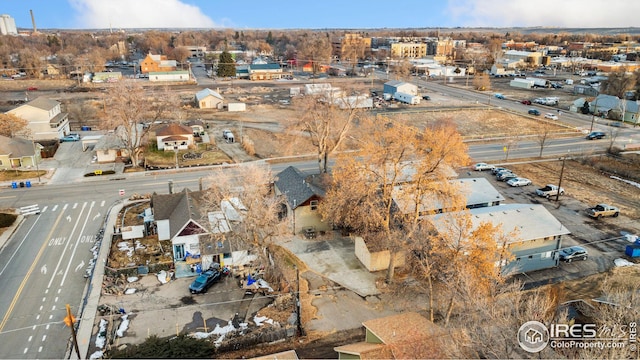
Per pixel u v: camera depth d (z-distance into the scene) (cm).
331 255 4512
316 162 7338
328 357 3103
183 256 4306
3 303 3656
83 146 7831
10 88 14200
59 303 3678
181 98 12812
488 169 7075
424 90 14425
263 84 15725
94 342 3234
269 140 8619
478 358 2288
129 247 4581
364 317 3572
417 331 2711
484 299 2645
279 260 4153
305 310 3647
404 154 4050
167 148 7888
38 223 5088
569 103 12250
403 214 4053
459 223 3253
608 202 5847
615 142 8531
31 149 6962
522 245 4175
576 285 3984
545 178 6731
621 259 4444
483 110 11294
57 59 18838
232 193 4400
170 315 3556
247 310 3644
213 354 3103
